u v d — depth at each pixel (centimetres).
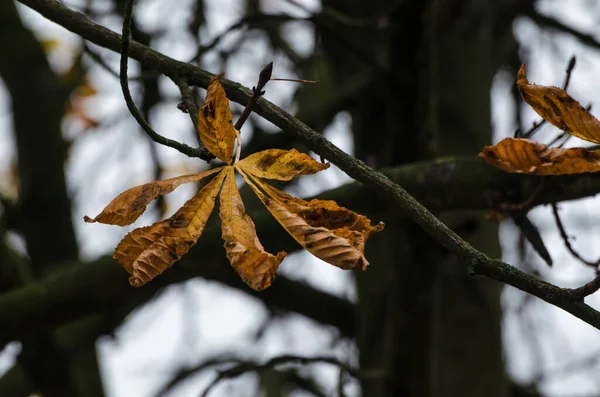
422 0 297
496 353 362
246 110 218
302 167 216
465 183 264
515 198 262
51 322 289
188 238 213
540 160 217
